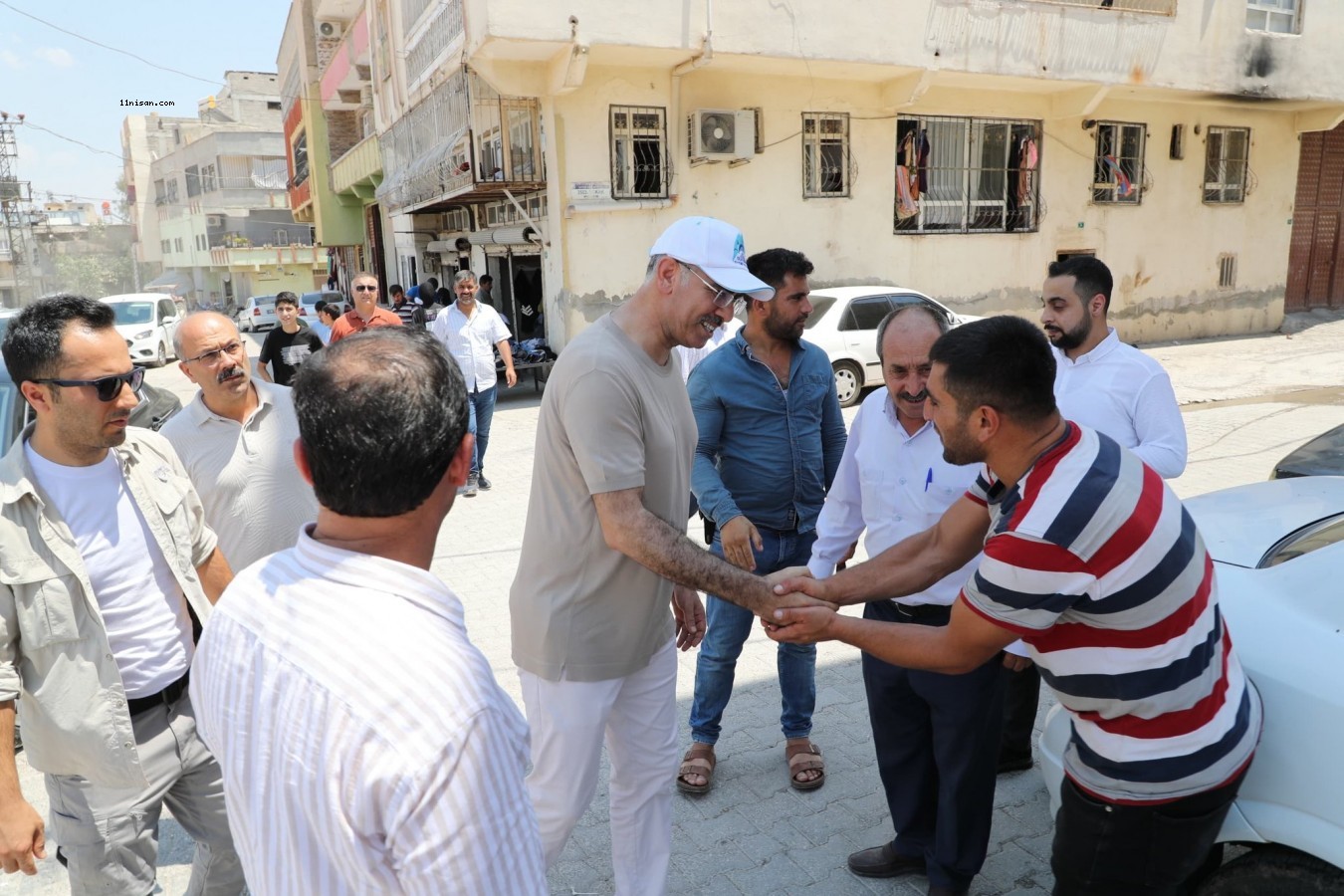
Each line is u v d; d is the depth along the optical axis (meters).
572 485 2.18
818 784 3.20
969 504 2.15
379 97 18.06
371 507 1.10
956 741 2.41
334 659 1.04
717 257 2.13
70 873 2.08
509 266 13.84
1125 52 13.49
